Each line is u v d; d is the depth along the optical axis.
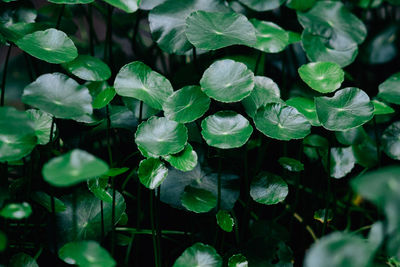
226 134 0.66
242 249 0.70
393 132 0.73
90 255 0.59
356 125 0.65
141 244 0.75
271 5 0.77
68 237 0.68
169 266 0.73
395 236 0.56
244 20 0.70
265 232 0.72
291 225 0.75
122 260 0.74
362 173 0.76
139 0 0.71
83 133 0.75
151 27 0.73
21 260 0.65
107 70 0.71
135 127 0.74
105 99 0.67
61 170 0.57
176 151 0.65
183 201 0.67
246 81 0.67
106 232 0.68
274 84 0.71
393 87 0.71
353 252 0.55
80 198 0.70
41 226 0.73
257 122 0.67
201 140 0.73
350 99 0.67
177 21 0.73
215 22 0.70
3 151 0.63
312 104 0.70
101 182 0.66
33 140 0.64
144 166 0.65
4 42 0.70
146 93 0.67
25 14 0.75
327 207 0.71
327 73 0.69
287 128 0.67
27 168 0.73
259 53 0.77
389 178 0.54
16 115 0.61
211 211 0.70
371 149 0.75
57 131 0.70
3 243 0.58
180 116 0.66
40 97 0.64
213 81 0.67
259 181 0.68
